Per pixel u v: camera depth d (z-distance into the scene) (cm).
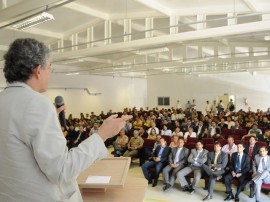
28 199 69
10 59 76
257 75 1670
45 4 470
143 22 865
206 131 964
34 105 71
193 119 1137
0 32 823
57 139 70
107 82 1723
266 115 1229
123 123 83
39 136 68
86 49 841
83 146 75
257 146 652
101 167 152
